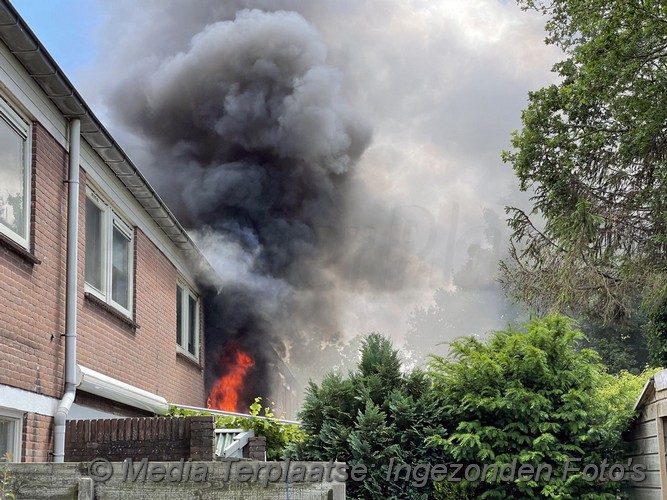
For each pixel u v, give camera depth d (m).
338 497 4.43
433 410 7.89
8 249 6.83
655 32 14.51
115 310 9.84
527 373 7.99
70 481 4.40
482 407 7.83
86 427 7.42
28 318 7.19
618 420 7.92
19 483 4.38
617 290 15.80
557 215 16.56
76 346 8.38
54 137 8.05
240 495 4.44
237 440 9.86
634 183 16.38
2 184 7.00
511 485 7.67
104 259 9.77
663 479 7.58
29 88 7.40
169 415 11.49
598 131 16.75
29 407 7.08
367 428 7.70
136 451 7.16
